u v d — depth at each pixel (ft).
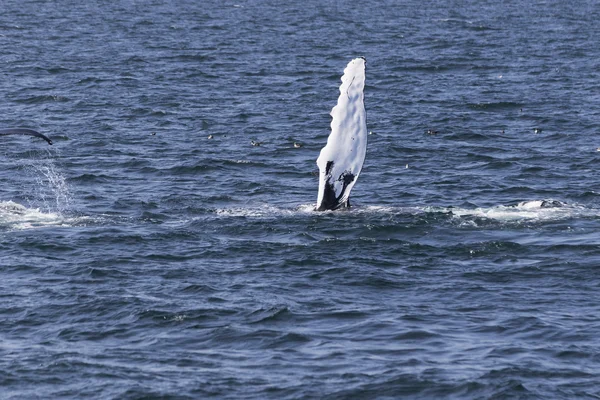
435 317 284.41
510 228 365.40
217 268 323.78
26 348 260.01
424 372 247.29
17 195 424.87
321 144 546.67
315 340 267.18
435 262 332.19
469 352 260.01
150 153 513.86
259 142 542.98
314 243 347.97
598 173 476.54
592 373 248.11
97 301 290.56
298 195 430.61
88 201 414.82
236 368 249.55
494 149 534.78
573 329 274.98
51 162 491.31
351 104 382.63
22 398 233.35
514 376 244.42
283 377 244.42
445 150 530.27
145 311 283.59
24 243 343.67
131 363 251.60
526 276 318.65
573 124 608.60
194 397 233.76
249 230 363.15
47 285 305.73
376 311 288.10
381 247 345.10
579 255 337.11
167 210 400.06
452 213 381.19
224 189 440.45
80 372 246.06
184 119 615.98
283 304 290.15
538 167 487.61
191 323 276.82
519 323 279.49
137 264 326.24
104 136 558.15
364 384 241.14
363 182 456.04
